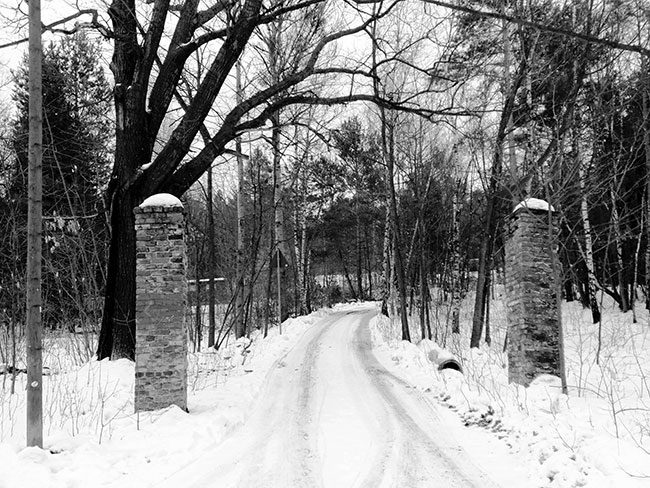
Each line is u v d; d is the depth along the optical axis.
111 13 10.88
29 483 4.62
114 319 10.30
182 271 7.53
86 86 17.38
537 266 8.60
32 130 5.70
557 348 8.43
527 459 5.20
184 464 5.29
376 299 46.28
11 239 13.45
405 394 8.69
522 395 7.44
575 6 8.95
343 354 13.70
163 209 7.59
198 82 14.84
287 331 19.61
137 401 7.30
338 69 11.51
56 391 8.13
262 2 10.88
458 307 19.38
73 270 15.37
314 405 8.07
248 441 6.19
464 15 10.51
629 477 4.16
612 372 9.73
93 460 5.22
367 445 5.91
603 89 9.80
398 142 18.56
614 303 25.19
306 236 30.98
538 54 10.06
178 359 7.38
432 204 22.97
